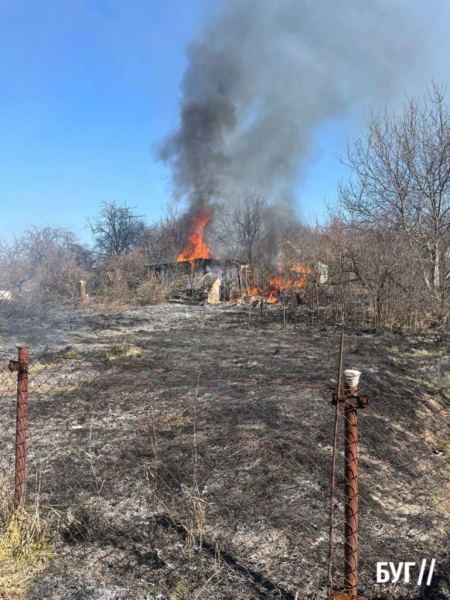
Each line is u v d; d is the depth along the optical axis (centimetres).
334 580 302
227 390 753
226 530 361
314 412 636
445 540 355
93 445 529
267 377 880
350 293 1856
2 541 330
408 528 369
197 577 308
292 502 401
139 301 2606
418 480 453
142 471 461
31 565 316
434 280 1794
